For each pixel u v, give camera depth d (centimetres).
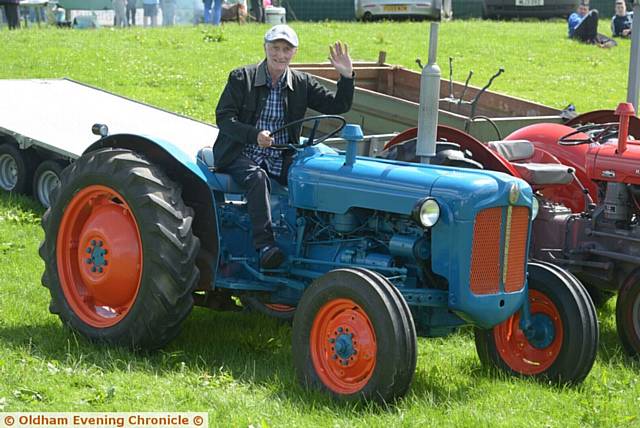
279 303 643
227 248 637
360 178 585
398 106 1024
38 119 1069
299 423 503
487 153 698
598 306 788
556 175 713
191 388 550
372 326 527
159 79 1708
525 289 584
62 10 2739
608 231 705
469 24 2591
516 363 610
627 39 2458
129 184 605
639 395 579
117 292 617
